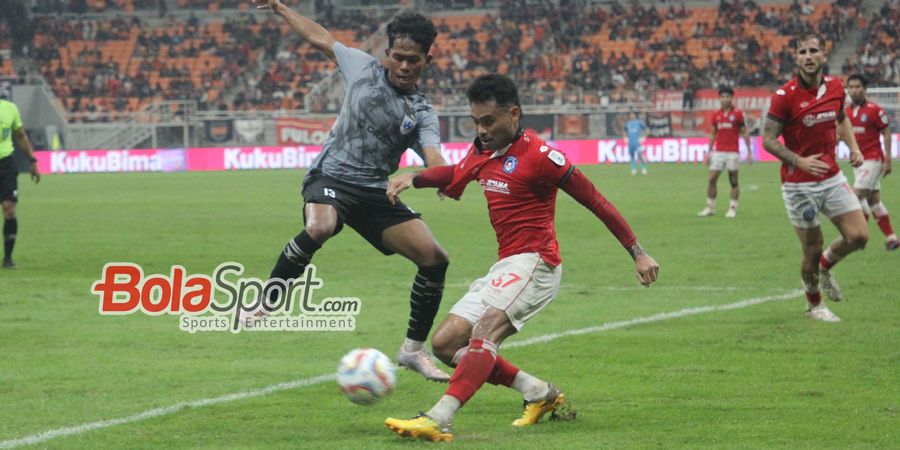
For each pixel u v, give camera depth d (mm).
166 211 55312
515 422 14742
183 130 105375
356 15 122938
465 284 29547
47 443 13852
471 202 61188
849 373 17875
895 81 104438
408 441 13805
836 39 110750
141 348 20859
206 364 19266
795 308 24641
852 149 24312
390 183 14820
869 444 13477
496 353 14023
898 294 26281
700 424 14586
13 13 123500
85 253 37594
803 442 13570
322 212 18125
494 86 13945
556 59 114812
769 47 112062
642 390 16875
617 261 33906
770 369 18281
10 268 33562
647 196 60531
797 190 22828
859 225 22844
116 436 14219
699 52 113438
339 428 14672
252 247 39219
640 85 109125
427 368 17703
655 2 120438
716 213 50219
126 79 117625
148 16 127312
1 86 105812
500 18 121562
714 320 23281
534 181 14070
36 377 18109
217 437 14195
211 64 119750
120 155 101938
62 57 121062
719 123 48188
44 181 85562
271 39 121312
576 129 100250
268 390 17094
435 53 117688
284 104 113125
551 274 14375
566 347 20484
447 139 101062
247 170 99750
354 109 18359
